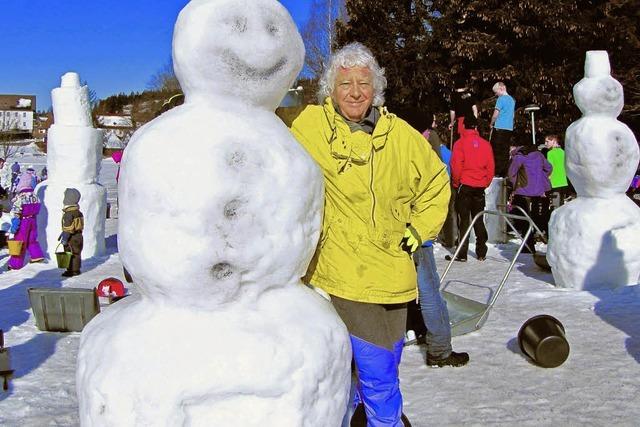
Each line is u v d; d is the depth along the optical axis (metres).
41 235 10.62
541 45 22.36
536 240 11.06
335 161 2.68
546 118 22.30
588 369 4.76
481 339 5.57
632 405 4.11
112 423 1.89
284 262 2.02
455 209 10.02
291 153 2.03
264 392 1.90
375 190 2.68
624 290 6.92
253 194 1.93
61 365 5.21
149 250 1.92
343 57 2.73
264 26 2.03
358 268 2.69
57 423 4.11
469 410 4.09
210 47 1.98
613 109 7.21
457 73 23.59
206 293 1.94
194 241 1.89
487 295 7.26
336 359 2.08
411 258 2.84
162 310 2.00
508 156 13.20
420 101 24.48
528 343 4.86
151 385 1.87
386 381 2.82
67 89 10.80
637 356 4.99
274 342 1.95
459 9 23.52
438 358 4.88
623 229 7.09
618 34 21.67
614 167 7.08
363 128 2.77
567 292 7.12
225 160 1.91
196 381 1.87
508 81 22.83
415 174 2.79
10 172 22.78
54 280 8.91
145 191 1.91
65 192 9.37
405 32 24.67
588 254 7.10
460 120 9.77
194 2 2.06
